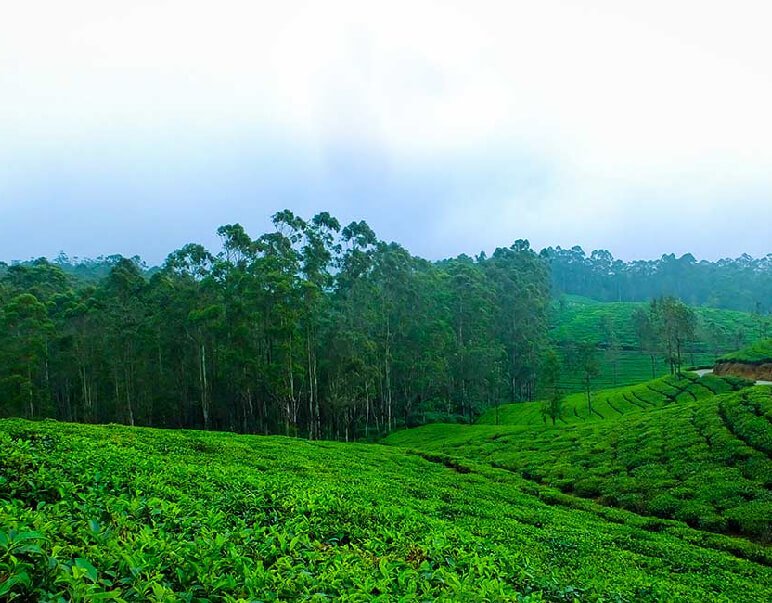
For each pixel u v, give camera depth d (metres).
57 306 84.12
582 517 31.14
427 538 13.02
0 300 81.06
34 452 15.85
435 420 89.69
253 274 71.62
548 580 13.58
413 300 99.75
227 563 7.81
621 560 21.19
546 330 142.50
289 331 67.69
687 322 94.00
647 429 50.66
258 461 30.62
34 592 5.41
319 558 9.58
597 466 44.00
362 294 90.25
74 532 7.99
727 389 78.50
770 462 35.97
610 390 98.31
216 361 75.94
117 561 6.73
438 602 7.88
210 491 16.30
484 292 113.62
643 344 124.44
